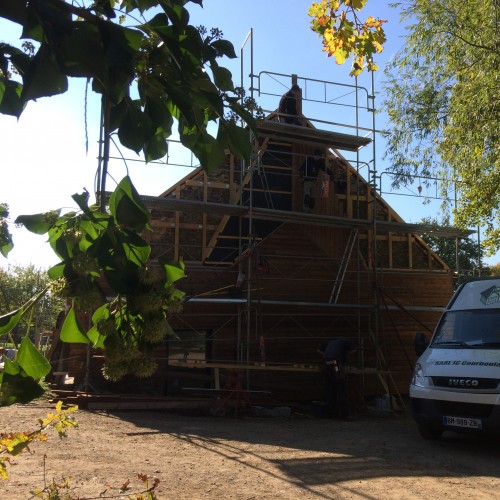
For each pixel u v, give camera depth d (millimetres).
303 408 12281
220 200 13578
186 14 1743
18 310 1732
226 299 12102
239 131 2064
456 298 9992
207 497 5418
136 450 7402
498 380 7742
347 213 14797
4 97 1875
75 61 1569
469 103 12180
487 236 13609
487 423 7684
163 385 12312
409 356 14875
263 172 13758
